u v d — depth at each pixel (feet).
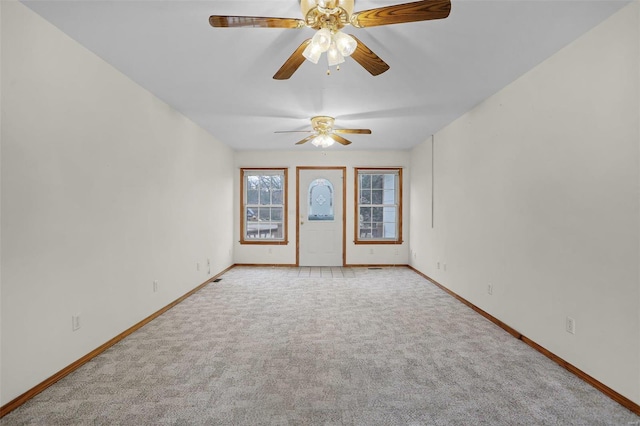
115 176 9.11
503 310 10.36
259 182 21.47
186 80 9.89
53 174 7.00
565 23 6.83
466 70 9.15
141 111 10.40
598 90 6.87
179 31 7.20
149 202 10.91
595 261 6.93
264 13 6.55
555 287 8.10
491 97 11.12
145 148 10.66
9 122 6.04
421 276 18.20
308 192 21.29
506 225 10.22
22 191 6.30
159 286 11.58
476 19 6.68
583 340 7.24
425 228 17.95
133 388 6.80
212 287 15.57
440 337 9.59
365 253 21.25
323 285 16.05
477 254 12.04
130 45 7.81
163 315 11.50
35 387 6.55
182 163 13.39
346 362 8.02
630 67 6.19
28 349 6.43
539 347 8.63
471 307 12.40
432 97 11.34
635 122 6.08
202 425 5.66
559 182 7.98
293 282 16.66
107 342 8.77
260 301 13.26
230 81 9.96
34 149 6.55
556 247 8.05
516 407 6.21
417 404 6.31
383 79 9.78
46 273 6.84
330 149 20.84
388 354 8.46
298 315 11.53
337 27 5.77
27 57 6.38
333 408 6.17
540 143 8.66
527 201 9.21
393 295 14.24
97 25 6.95
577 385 6.98
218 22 5.54
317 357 8.29
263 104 12.05
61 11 6.45
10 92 6.05
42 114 6.72
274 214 21.57
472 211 12.47
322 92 10.86
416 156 19.70
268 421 5.79
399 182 21.20
